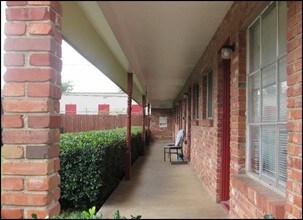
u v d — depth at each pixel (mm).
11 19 2258
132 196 5445
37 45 2240
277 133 2781
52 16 2297
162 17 3777
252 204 2865
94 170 5195
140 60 6469
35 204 2244
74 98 26141
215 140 4887
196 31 4500
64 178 5180
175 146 10867
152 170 8570
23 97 2250
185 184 6422
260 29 3229
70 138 6418
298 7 2170
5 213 2236
